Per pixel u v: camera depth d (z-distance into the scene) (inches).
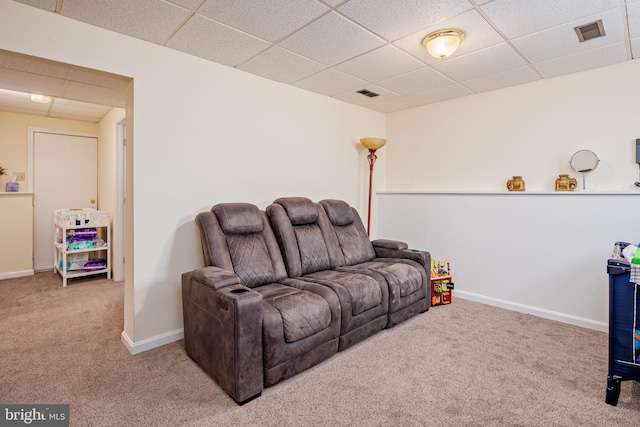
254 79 121.6
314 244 118.2
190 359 90.1
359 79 127.0
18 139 180.5
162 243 100.0
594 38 93.4
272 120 127.8
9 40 74.7
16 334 104.7
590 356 92.0
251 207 107.8
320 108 146.1
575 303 115.1
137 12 80.4
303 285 95.4
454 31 89.0
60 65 83.7
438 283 133.7
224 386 73.8
